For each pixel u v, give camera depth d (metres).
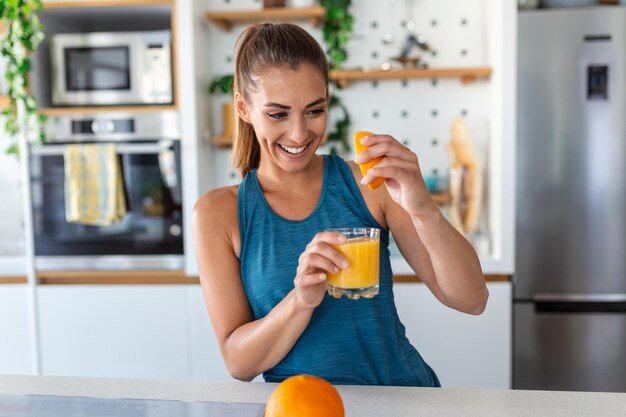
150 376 2.58
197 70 2.63
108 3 2.55
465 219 2.68
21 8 2.51
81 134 2.62
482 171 2.80
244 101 1.10
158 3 2.55
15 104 2.59
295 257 1.11
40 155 2.62
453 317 2.44
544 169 2.52
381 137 0.95
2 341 2.64
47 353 2.62
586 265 2.53
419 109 2.89
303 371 1.07
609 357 2.54
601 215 2.51
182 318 2.55
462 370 2.45
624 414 0.87
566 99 2.49
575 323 2.53
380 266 1.15
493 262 2.46
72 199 2.58
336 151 2.92
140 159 2.60
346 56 2.89
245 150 1.24
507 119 2.42
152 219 2.62
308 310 0.97
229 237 1.15
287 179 1.16
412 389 0.99
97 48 2.61
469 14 2.84
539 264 2.54
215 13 2.65
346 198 1.16
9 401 0.94
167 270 2.60
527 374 2.56
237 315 1.12
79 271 2.62
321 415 0.72
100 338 2.59
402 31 2.88
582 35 2.47
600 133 2.49
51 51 2.62
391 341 1.12
